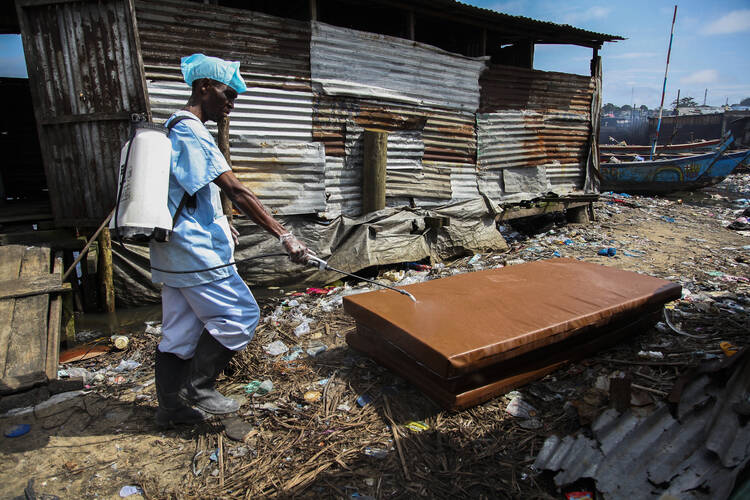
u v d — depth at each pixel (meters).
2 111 6.42
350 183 6.24
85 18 4.29
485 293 3.41
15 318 3.38
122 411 2.97
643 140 32.47
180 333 2.57
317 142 5.82
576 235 8.10
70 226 4.73
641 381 3.04
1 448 2.57
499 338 2.69
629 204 11.40
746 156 12.38
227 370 3.36
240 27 5.07
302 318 4.52
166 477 2.37
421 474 2.34
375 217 6.26
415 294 3.39
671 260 6.50
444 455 2.47
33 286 3.65
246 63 5.19
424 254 6.64
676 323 4.02
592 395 2.73
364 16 7.77
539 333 2.81
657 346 3.56
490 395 2.83
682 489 1.83
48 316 3.56
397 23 8.06
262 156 5.47
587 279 3.77
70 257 4.85
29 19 4.32
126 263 4.93
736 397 2.13
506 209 7.96
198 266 2.41
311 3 5.45
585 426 2.55
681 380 2.42
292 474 2.36
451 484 2.28
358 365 3.43
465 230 7.18
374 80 6.12
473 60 7.05
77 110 4.47
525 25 7.52
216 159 2.36
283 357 3.70
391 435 2.65
